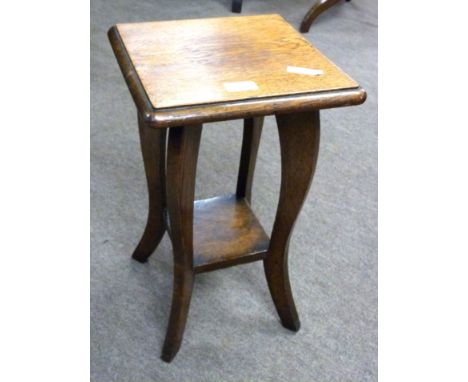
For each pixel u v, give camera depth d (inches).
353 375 41.5
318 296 47.6
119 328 43.3
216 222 43.2
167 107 27.5
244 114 28.6
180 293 38.2
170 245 51.5
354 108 76.2
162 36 35.1
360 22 103.0
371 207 58.2
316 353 42.9
